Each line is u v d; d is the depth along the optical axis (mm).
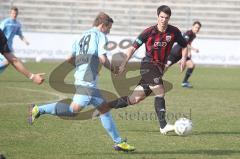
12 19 60312
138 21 101312
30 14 103562
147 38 30578
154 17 101625
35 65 79562
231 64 86812
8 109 40188
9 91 51406
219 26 101625
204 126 34312
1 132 30875
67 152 25766
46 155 25000
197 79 68812
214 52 86875
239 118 38000
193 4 104250
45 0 104875
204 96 50938
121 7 104375
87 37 25438
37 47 87438
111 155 25172
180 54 51781
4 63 45156
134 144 28031
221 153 26062
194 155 25484
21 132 31000
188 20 101188
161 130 30781
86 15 102688
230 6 102875
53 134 30609
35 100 45594
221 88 58625
